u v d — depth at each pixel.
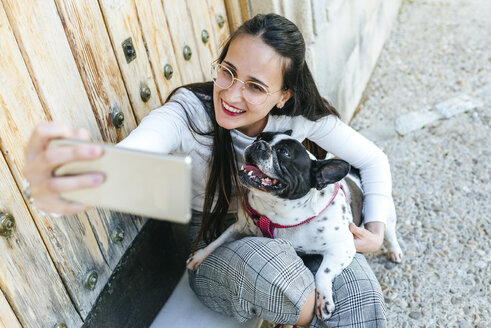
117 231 2.04
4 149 1.47
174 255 2.52
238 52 1.66
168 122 1.75
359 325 1.80
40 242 1.62
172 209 0.96
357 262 1.98
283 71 1.71
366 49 4.24
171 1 2.28
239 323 2.14
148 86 2.18
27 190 1.07
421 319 2.41
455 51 4.69
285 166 1.79
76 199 1.04
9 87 1.47
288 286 1.76
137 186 0.97
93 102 1.84
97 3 1.82
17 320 1.56
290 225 1.96
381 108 4.07
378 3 4.48
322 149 2.31
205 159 1.93
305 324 1.91
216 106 1.76
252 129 2.02
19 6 1.49
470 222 2.92
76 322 1.83
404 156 3.51
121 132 2.02
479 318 2.38
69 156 0.94
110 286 2.02
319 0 2.93
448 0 5.63
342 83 3.66
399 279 2.62
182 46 2.42
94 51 1.82
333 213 1.98
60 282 1.73
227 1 2.75
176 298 2.28
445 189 3.17
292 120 2.02
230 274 1.86
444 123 3.78
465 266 2.65
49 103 1.63
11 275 1.51
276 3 2.73
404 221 2.97
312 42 2.96
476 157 3.41
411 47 4.86
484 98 3.98
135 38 2.05
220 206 2.04
